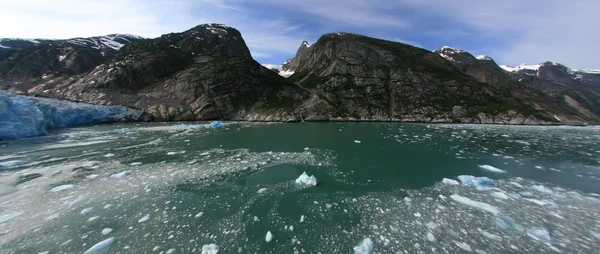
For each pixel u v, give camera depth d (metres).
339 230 6.82
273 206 8.31
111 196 9.12
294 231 6.78
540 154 16.48
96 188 9.91
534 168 13.11
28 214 7.73
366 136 24.41
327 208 8.16
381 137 23.70
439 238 6.39
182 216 7.62
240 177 11.28
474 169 12.87
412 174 11.92
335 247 6.05
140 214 7.74
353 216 7.60
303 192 9.55
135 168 12.66
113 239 6.33
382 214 7.72
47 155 15.66
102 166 13.07
